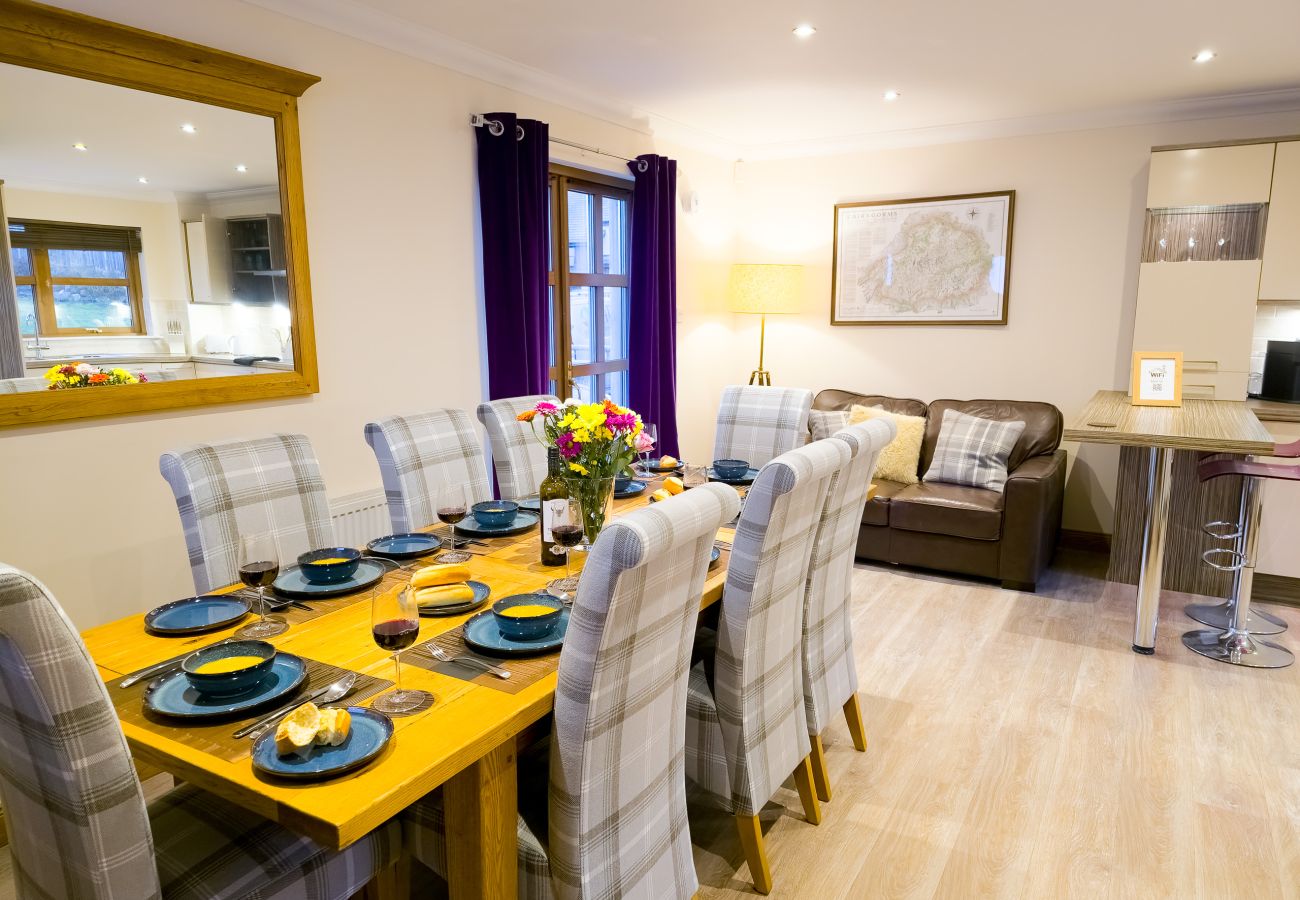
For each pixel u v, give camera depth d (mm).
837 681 2457
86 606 2572
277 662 1548
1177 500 4176
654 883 1604
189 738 1305
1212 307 4270
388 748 1272
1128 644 3533
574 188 4539
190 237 2713
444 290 3670
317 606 1869
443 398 3723
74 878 1166
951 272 5176
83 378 2490
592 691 1338
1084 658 3395
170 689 1447
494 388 3867
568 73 3943
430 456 2771
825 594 2303
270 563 1709
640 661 1434
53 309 2412
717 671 1942
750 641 1897
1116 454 4859
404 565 2152
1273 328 4488
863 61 3721
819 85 4133
